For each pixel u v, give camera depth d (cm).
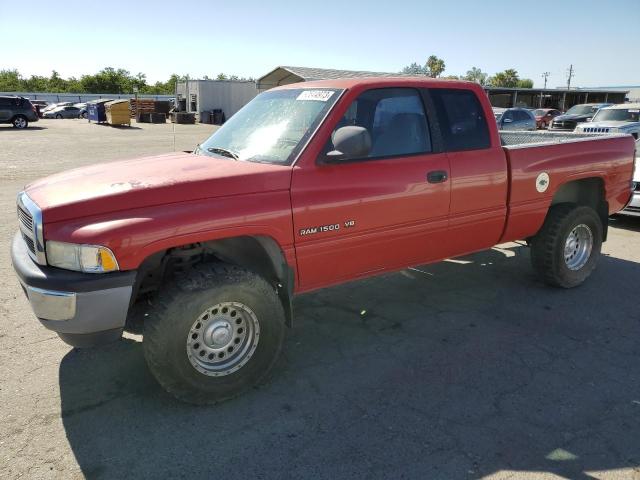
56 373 356
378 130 378
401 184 377
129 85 10481
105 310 280
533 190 460
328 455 276
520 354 388
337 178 348
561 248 491
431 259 421
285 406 321
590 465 268
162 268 344
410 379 353
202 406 321
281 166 336
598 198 534
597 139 515
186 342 302
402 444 285
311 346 402
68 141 2488
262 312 324
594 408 318
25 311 458
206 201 303
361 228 363
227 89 4822
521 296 502
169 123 4509
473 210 424
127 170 345
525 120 2284
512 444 284
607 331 426
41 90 10356
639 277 557
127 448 281
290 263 339
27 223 306
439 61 7869
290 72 3153
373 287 527
